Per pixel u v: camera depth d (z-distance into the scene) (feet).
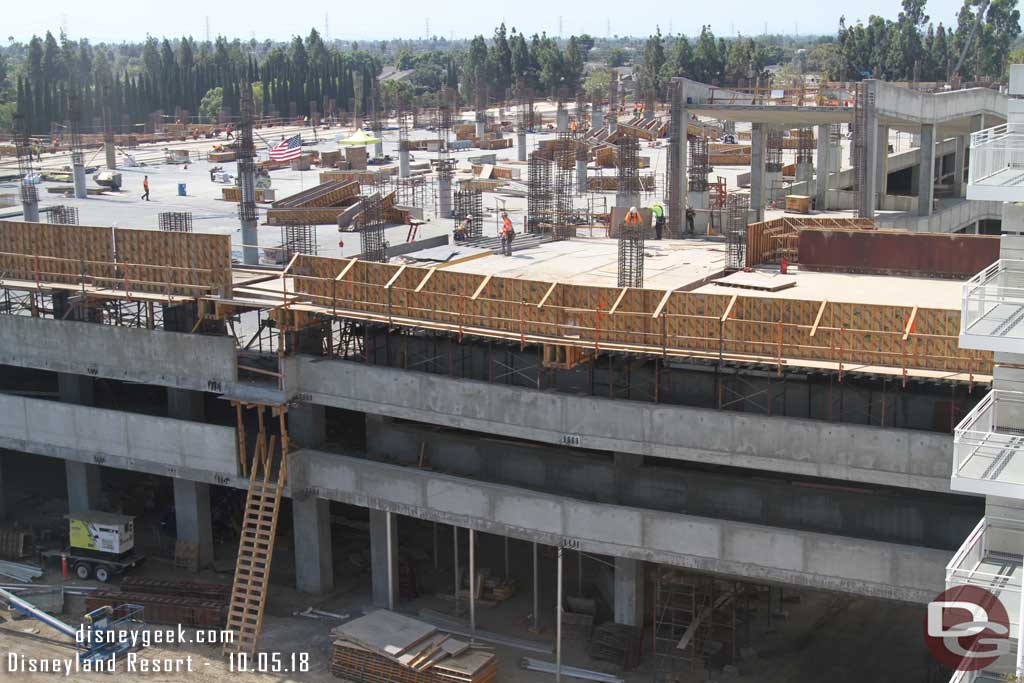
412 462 179.22
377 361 177.68
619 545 153.99
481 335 158.51
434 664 149.28
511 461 172.55
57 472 232.32
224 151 583.99
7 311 199.41
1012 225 109.50
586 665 158.20
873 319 143.13
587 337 153.69
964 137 349.61
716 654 155.84
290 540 199.82
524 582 182.91
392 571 173.88
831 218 225.76
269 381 178.29
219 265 175.52
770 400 147.02
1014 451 101.04
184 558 188.34
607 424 152.87
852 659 158.20
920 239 194.49
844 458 140.36
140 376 183.32
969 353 135.85
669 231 262.67
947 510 146.41
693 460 149.07
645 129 641.81
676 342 149.28
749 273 199.21
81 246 185.68
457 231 264.31
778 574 145.79
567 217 282.56
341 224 311.47
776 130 337.93
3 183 447.83
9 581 185.16
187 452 181.16
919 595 138.31
